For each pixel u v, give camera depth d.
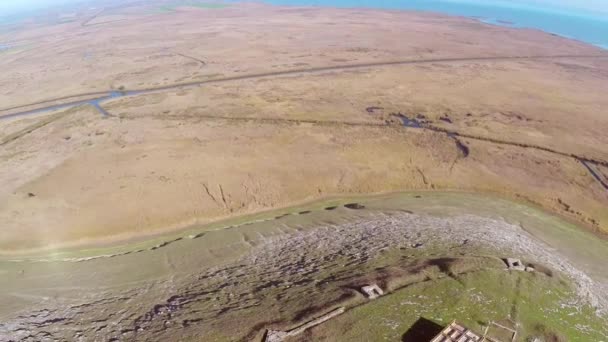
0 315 25.86
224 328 21.12
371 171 54.62
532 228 41.56
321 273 27.11
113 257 36.28
